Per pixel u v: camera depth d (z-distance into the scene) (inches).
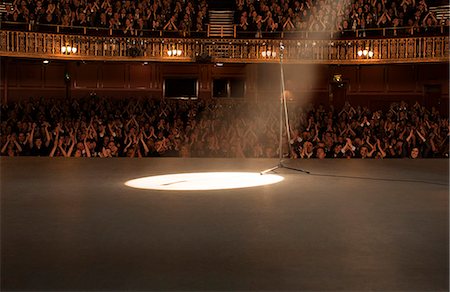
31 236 182.4
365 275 143.6
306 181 306.7
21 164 376.5
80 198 251.3
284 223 202.1
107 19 856.9
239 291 132.0
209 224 199.9
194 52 845.8
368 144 521.3
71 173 334.3
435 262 154.9
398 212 222.2
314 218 210.5
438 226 197.9
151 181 305.0
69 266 150.4
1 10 868.6
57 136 506.9
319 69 923.4
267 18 870.4
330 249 167.6
